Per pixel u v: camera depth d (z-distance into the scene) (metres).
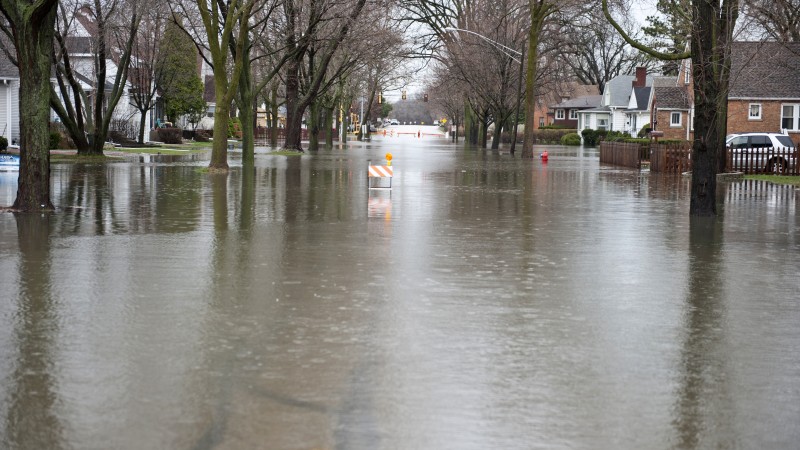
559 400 8.26
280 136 126.62
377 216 23.98
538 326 11.22
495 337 10.61
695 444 7.21
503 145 118.88
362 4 53.66
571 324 11.36
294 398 8.23
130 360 9.44
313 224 21.92
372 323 11.26
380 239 19.31
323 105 91.62
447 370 9.18
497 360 9.59
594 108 147.00
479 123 113.94
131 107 90.12
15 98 61.22
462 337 10.58
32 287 13.37
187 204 26.72
